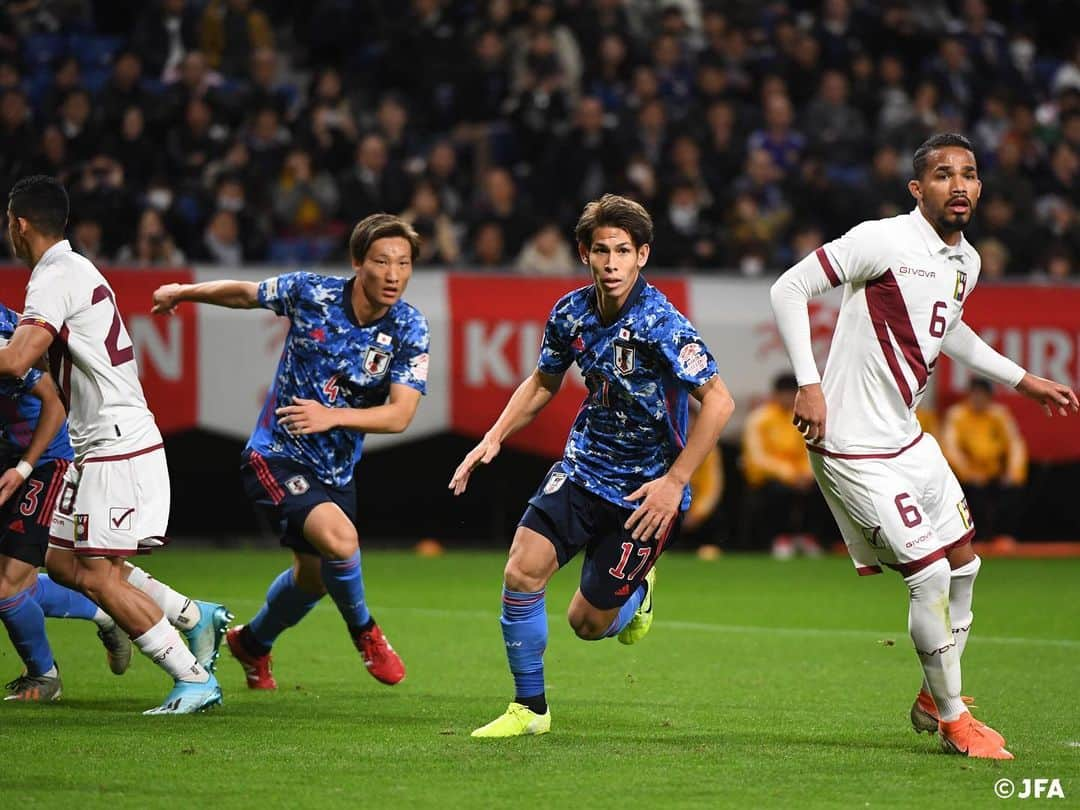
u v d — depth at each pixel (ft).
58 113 190.08
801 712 78.33
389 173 190.70
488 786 58.44
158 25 209.67
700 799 56.59
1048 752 67.05
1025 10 261.85
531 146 204.64
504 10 217.97
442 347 168.25
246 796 56.34
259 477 78.33
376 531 177.99
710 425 67.51
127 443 74.23
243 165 187.83
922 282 68.54
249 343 164.04
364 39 222.28
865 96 224.94
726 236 192.85
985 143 225.56
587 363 69.36
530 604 69.77
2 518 76.69
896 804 56.13
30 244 73.56
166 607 79.61
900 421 69.10
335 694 82.64
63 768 60.90
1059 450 183.83
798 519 180.45
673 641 107.34
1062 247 202.49
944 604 67.00
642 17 243.19
